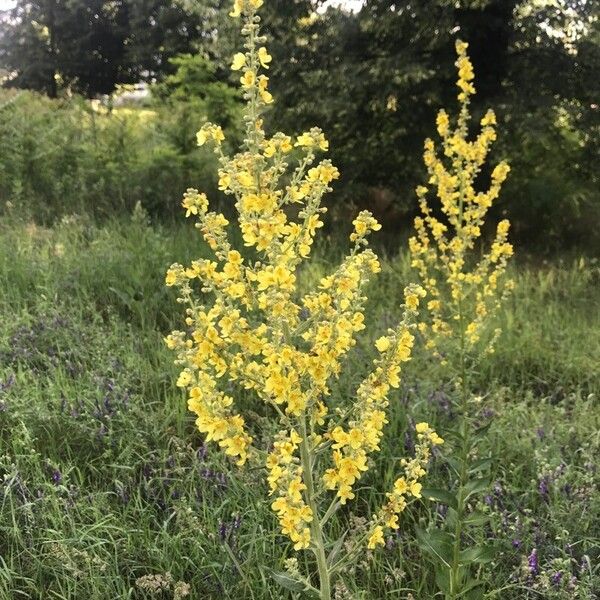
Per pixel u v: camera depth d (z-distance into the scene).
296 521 1.91
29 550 2.85
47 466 3.31
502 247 4.20
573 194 9.22
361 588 2.88
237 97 10.42
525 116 8.20
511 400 4.47
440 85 8.76
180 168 9.23
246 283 2.02
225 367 1.97
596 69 8.41
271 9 8.77
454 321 5.70
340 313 1.99
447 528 2.98
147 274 5.79
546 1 8.52
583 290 7.00
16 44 24.44
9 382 3.83
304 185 1.98
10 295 5.33
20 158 8.66
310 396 1.98
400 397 4.12
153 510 3.18
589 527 3.19
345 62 8.49
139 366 4.45
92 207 8.43
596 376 4.95
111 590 2.73
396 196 9.36
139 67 23.44
